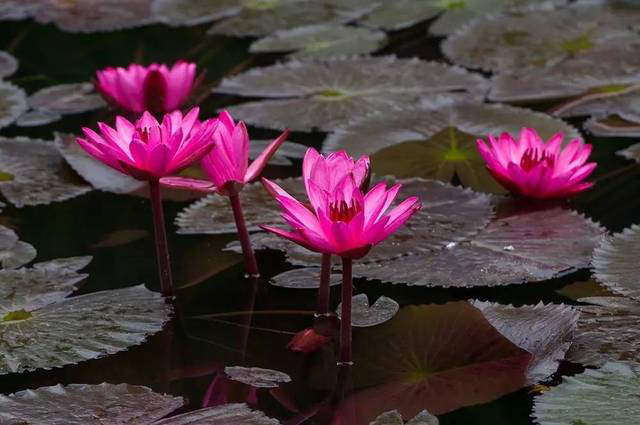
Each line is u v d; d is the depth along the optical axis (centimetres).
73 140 339
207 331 301
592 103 345
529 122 339
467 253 310
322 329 301
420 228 314
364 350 297
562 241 311
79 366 296
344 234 286
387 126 340
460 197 320
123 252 316
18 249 316
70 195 329
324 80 358
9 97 355
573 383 288
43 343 297
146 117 302
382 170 329
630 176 327
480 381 292
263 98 356
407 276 306
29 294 305
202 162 302
